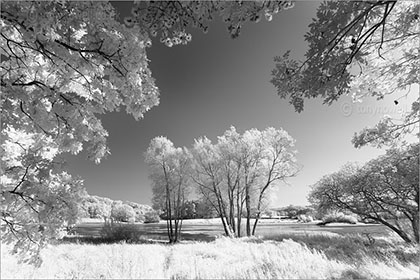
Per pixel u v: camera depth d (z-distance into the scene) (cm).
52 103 287
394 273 633
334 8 187
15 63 294
